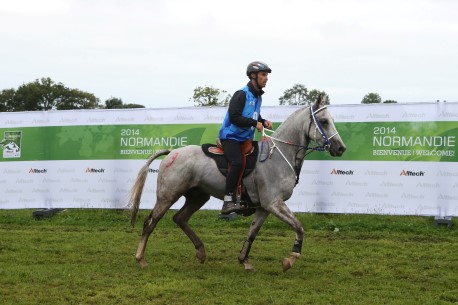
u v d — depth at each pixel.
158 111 14.02
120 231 12.40
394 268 8.91
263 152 8.38
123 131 14.16
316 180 12.99
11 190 14.71
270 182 8.29
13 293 7.33
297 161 8.44
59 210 14.73
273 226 12.71
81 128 14.34
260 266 9.04
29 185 14.62
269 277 8.30
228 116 8.32
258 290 7.57
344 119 12.88
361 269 8.80
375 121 12.72
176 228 12.73
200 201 9.23
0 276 8.13
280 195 8.32
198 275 8.38
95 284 7.79
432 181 12.44
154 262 9.27
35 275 8.20
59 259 9.40
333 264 9.14
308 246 10.56
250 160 8.35
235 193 8.30
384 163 12.69
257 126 8.13
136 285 7.77
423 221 12.66
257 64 8.32
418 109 12.51
